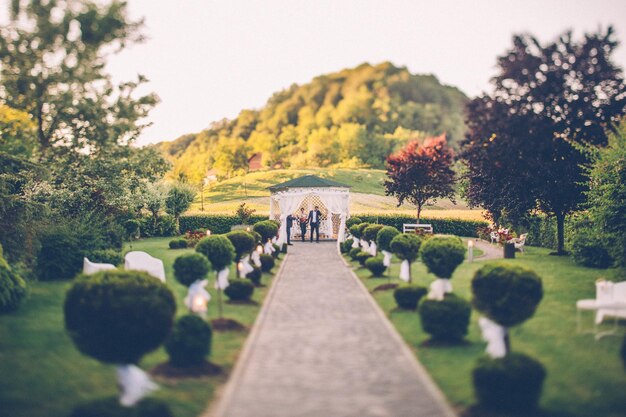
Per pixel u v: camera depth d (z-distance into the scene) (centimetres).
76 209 3002
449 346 1123
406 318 1387
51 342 1159
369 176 9506
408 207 7325
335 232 4347
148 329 795
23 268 1733
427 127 14125
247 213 4675
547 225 3331
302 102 16375
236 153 14688
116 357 796
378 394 866
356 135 12700
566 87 2706
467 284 1914
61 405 833
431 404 823
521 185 2706
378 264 2084
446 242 1500
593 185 2256
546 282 1914
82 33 1945
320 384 914
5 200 1928
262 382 926
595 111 2664
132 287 812
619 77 2681
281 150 14875
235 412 798
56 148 2184
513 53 2822
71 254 2078
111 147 2247
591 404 817
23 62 1967
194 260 1323
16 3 1933
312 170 10081
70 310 804
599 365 998
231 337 1221
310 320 1390
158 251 3167
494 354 975
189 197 4691
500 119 2767
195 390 890
